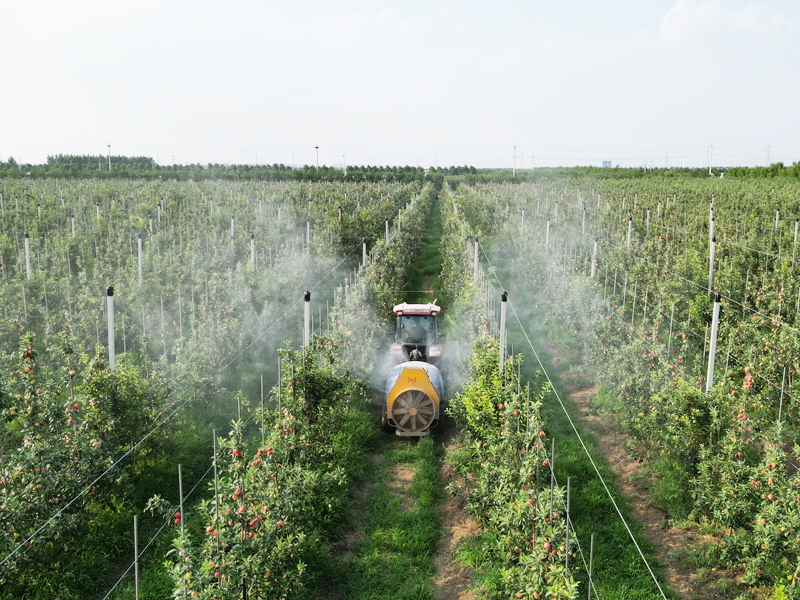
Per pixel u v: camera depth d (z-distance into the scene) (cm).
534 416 801
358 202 4084
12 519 726
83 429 888
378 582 795
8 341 1462
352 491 1016
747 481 875
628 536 876
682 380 994
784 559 727
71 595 742
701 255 2128
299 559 738
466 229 2773
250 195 4328
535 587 620
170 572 597
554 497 691
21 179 5909
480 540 877
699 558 820
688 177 6469
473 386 1091
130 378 997
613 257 2238
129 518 885
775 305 1488
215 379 1297
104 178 6844
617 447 1164
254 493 676
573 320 1656
